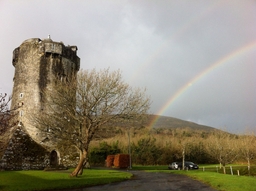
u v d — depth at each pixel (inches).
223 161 1604.3
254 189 733.3
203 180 989.2
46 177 1047.0
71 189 789.9
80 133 1139.3
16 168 1492.4
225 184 829.8
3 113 668.7
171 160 2802.7
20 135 1592.0
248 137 2113.7
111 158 2241.6
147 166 2452.0
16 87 1815.9
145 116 1194.6
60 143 1418.6
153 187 829.8
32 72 1776.6
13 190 744.3
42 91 1726.1
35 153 1588.3
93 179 984.9
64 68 1845.5
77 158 1685.5
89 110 1108.5
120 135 3321.9
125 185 880.3
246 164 2396.7
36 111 1684.3
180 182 957.8
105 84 1139.9
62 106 1186.0
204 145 2856.8
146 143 2849.4
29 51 1820.9
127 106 1160.2
